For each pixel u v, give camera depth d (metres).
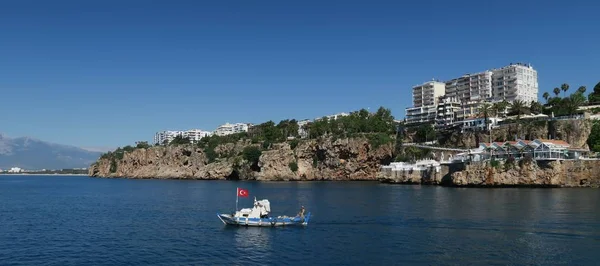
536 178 156.75
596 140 178.62
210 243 66.69
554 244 61.59
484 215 86.75
